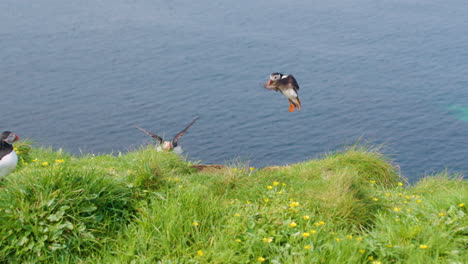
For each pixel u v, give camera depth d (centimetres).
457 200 861
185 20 12094
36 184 762
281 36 10594
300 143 5716
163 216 758
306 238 722
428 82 7812
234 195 931
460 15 11550
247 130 6091
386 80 7981
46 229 713
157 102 7250
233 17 12250
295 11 12606
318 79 8100
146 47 10225
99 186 797
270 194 904
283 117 6506
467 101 6919
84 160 1177
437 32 10419
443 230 762
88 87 8031
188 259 695
